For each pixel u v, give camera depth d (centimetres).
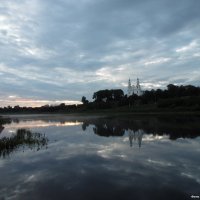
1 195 1284
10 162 1967
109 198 1223
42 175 1612
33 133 3909
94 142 2984
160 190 1308
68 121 7744
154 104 15000
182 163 1866
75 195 1267
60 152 2361
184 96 15238
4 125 6325
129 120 7225
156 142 2880
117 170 1709
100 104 18150
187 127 4397
